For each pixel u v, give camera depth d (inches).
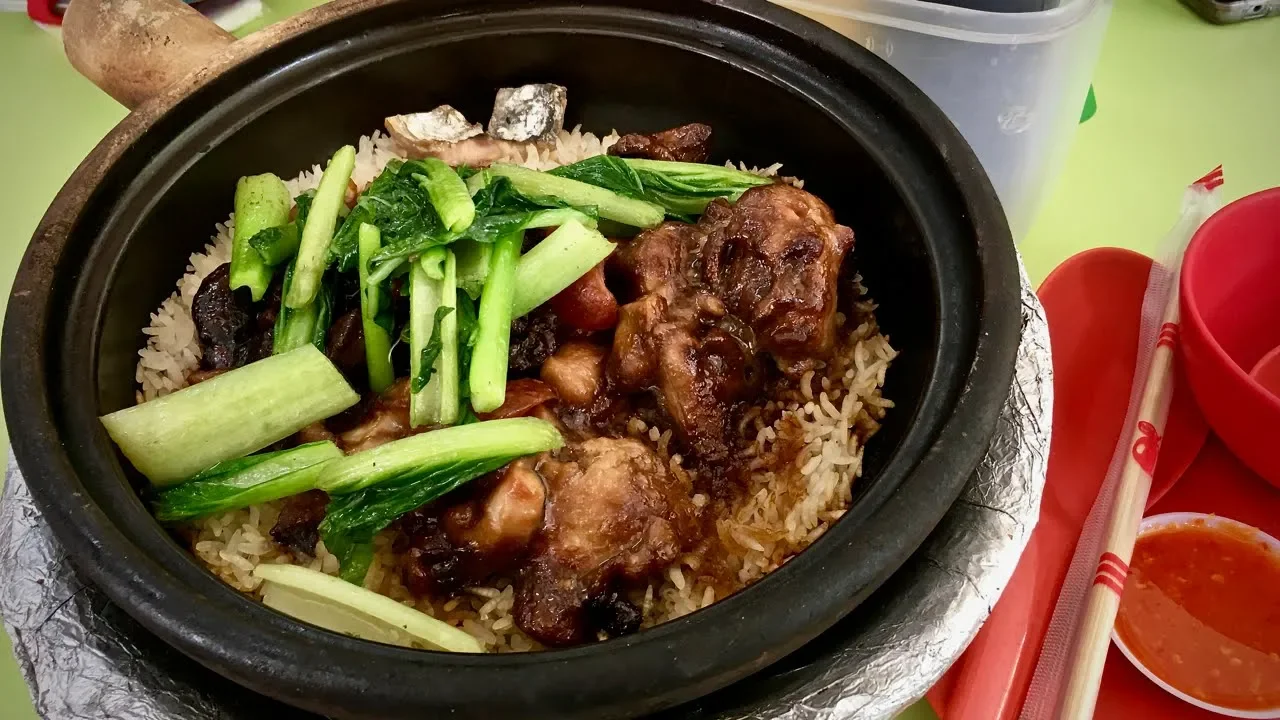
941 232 8.7
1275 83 14.3
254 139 10.7
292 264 10.2
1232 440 10.1
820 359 9.7
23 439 7.6
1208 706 8.8
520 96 11.5
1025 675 9.2
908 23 10.8
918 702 9.4
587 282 9.7
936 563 7.6
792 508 9.3
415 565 8.6
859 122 9.6
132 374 9.7
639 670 6.4
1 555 8.2
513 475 8.4
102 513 7.3
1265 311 10.8
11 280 13.5
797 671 7.3
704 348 9.3
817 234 9.3
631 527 8.5
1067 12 10.4
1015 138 11.7
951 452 7.2
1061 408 10.7
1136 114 14.1
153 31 11.3
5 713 9.9
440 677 6.4
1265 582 9.4
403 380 9.4
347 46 10.8
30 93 15.9
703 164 11.0
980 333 7.7
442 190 9.6
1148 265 11.3
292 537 9.0
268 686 6.5
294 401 9.0
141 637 7.6
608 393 9.5
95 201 9.3
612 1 10.8
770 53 10.3
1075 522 10.1
